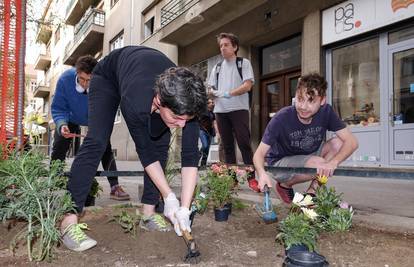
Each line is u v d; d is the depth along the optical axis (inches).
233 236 98.3
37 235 82.4
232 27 434.3
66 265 76.7
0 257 80.1
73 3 979.9
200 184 124.1
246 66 177.3
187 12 452.8
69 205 83.6
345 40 311.3
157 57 88.4
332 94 325.4
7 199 92.7
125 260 79.8
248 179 164.9
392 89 280.5
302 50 344.2
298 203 92.6
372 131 293.4
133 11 679.7
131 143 642.2
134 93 80.0
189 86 69.4
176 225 83.7
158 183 90.9
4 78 132.8
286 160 138.0
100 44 869.8
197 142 90.0
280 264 78.2
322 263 70.2
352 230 100.4
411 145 267.7
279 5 367.2
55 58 1326.3
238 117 175.9
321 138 131.4
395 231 99.6
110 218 111.0
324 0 319.9
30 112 130.1
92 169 91.2
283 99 393.1
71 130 161.0
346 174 110.3
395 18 271.3
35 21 159.5
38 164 86.0
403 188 197.9
